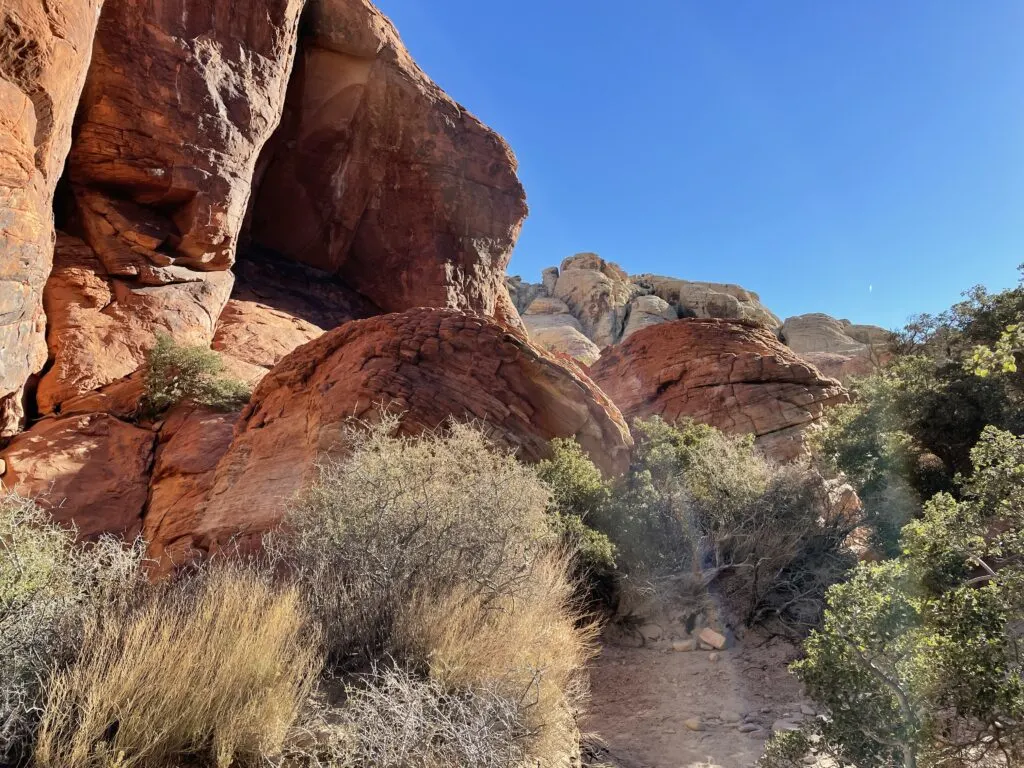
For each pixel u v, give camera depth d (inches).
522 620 143.6
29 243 458.3
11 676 91.2
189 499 350.3
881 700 107.3
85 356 551.8
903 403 394.9
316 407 331.6
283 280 993.5
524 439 312.2
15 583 104.0
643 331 756.6
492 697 110.7
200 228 726.5
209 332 698.2
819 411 591.2
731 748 148.9
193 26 758.5
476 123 1205.1
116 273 658.8
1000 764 107.1
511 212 1231.5
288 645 114.8
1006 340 113.3
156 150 706.2
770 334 707.4
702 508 284.7
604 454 335.3
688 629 238.4
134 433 463.5
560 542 226.8
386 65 1088.8
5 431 455.5
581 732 155.3
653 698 183.2
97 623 109.8
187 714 92.5
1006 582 107.7
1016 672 101.7
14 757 82.9
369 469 173.8
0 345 445.4
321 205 1071.0
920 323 602.2
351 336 371.9
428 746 95.9
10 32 423.2
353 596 142.4
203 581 135.5
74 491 392.2
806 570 260.5
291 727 99.2
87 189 692.1
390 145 1105.4
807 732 119.0
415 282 1104.2
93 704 87.0
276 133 1023.6
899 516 328.8
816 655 116.7
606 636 235.0
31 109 446.3
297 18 897.5
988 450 127.1
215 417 469.1
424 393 306.5
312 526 166.7
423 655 127.3
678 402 640.4
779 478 308.5
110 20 691.4
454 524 161.2
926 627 109.1
